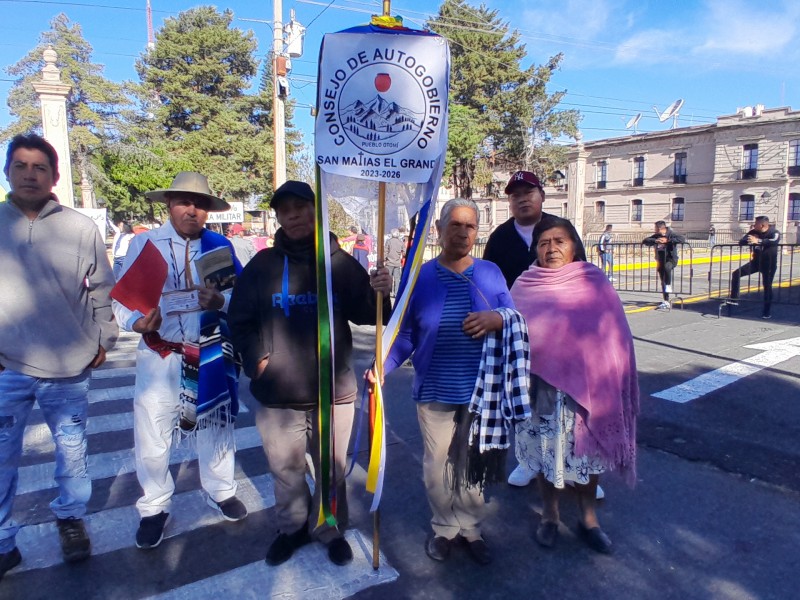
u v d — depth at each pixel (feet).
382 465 8.88
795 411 16.49
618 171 160.04
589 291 9.84
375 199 9.27
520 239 12.25
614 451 9.69
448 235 9.06
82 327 9.60
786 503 11.56
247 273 9.29
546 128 118.32
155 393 10.12
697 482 12.53
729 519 11.04
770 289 31.63
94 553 10.19
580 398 9.46
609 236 65.16
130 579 9.43
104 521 11.28
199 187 10.26
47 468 13.94
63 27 125.18
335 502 9.49
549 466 9.89
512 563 9.80
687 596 8.87
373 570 9.52
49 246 9.12
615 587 9.12
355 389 9.72
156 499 10.37
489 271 9.34
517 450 10.45
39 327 9.12
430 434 9.37
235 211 62.13
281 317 9.08
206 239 10.75
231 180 119.96
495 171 133.39
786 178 126.21
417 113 8.30
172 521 11.27
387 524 11.12
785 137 126.11
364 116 8.24
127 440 15.72
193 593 9.02
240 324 9.13
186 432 10.33
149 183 98.84
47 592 9.14
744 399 17.57
